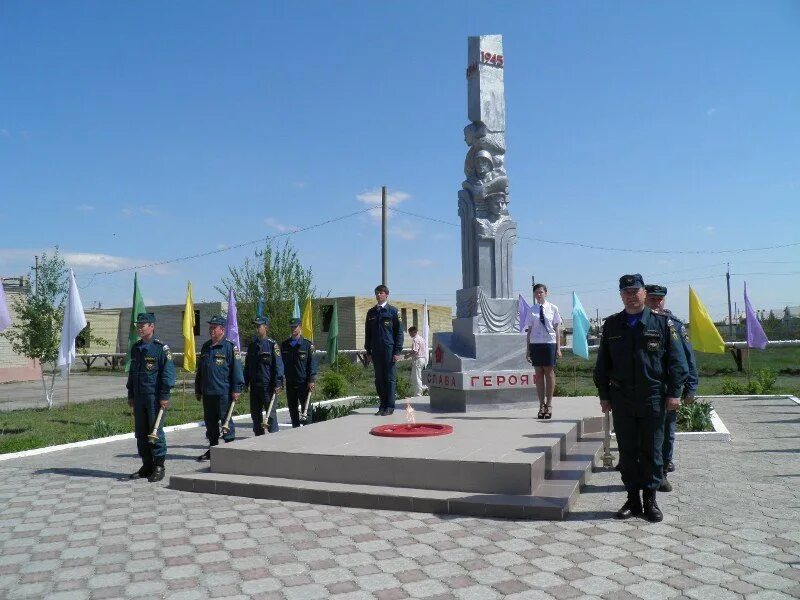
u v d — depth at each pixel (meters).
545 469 6.77
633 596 4.02
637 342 5.78
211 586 4.37
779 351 33.38
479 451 6.88
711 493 6.62
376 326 10.73
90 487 7.65
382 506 6.30
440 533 5.41
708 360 31.08
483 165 11.32
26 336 19.62
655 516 5.60
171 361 8.23
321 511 6.27
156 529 5.78
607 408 6.02
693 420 10.78
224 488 7.14
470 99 11.69
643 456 5.71
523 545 5.04
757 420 12.38
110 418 15.76
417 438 7.86
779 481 7.17
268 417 10.33
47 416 16.28
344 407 13.03
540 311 9.38
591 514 5.88
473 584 4.28
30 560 5.03
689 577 4.31
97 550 5.22
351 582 4.37
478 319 10.81
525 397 10.88
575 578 4.34
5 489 7.61
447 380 10.88
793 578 4.27
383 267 23.95
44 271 19.91
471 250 11.31
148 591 4.32
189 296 16.05
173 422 14.20
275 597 4.15
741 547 4.89
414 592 4.17
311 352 11.07
